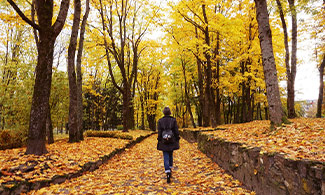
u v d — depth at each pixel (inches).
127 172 224.5
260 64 669.9
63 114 648.4
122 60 653.9
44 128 226.1
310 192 86.3
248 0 623.5
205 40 545.3
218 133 307.4
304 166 91.3
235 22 495.2
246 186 155.6
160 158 309.9
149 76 1202.0
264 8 238.7
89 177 197.9
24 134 377.4
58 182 171.5
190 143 526.0
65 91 601.9
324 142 131.9
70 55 387.5
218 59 634.8
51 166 188.4
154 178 197.0
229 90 744.3
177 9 512.4
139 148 439.2
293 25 494.6
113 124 1551.4
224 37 573.0
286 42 498.0
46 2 229.5
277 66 664.4
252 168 144.9
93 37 576.4
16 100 477.4
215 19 514.9
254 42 617.0
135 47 785.6
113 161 285.1
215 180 176.6
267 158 123.9
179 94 1159.0
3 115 462.9
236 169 178.2
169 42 663.8
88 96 1275.8
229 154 198.7
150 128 1341.0
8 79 531.5
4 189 125.8
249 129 285.1
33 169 173.3
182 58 827.4
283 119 223.1
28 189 143.6
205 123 679.7
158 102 1143.0
